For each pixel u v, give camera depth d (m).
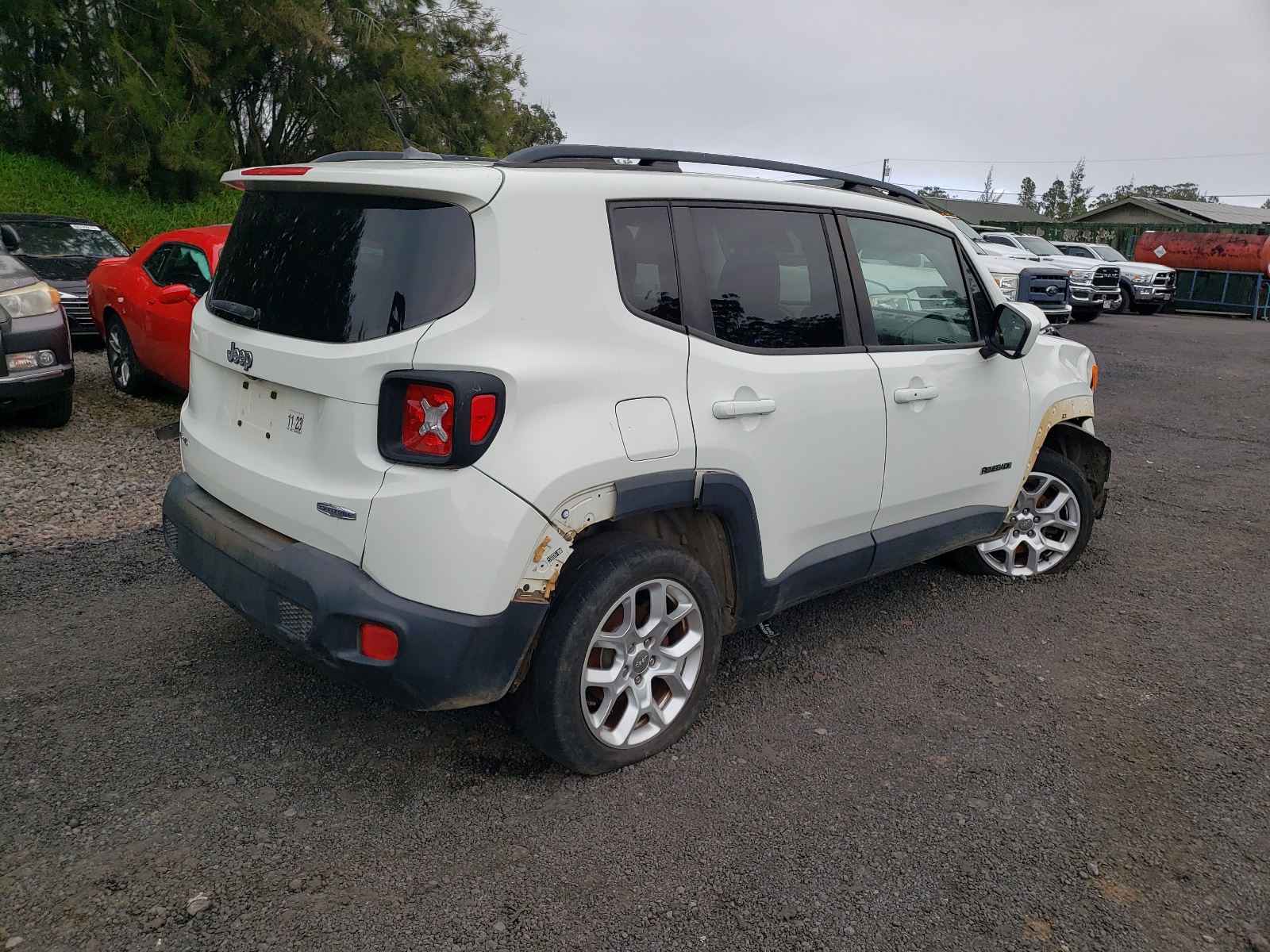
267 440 2.94
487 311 2.58
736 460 3.13
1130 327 20.41
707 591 3.17
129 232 19.08
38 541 4.91
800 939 2.38
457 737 3.26
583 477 2.70
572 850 2.69
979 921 2.46
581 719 2.90
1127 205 43.91
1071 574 5.12
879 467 3.74
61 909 2.37
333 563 2.66
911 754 3.26
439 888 2.52
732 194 3.29
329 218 2.83
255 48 21.95
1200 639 4.29
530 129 37.16
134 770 2.97
